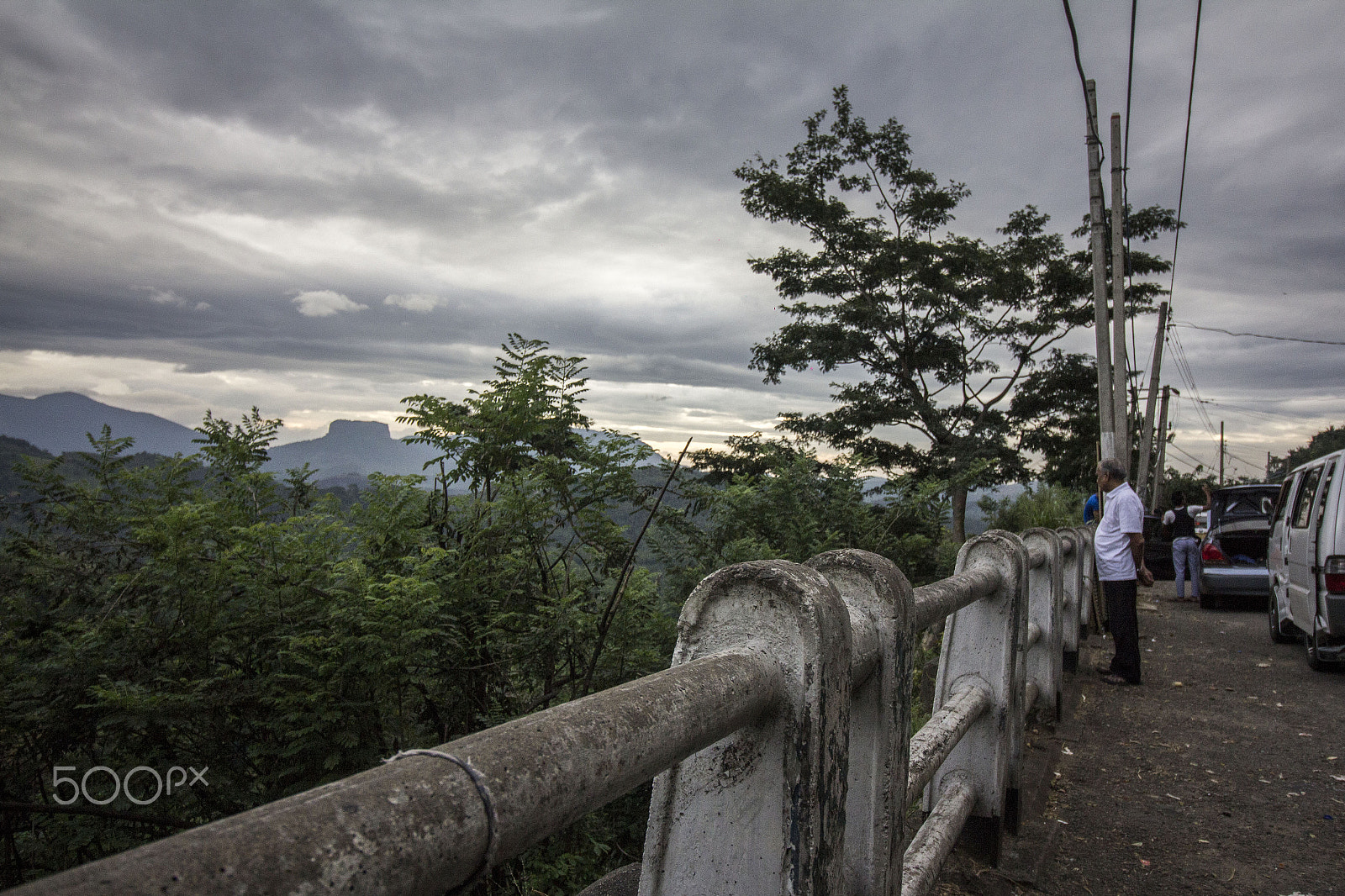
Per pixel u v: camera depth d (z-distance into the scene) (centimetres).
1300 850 330
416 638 286
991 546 301
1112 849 329
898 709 158
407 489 357
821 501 729
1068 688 593
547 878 314
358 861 51
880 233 2586
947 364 2492
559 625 347
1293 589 751
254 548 290
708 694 97
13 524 325
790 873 112
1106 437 1184
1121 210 1306
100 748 256
